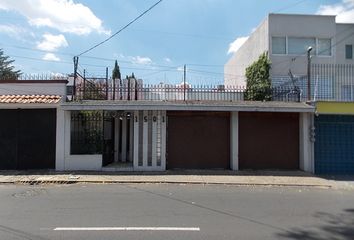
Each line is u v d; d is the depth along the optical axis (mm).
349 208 9664
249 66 29703
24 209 9195
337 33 30078
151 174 15781
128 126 19469
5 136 16797
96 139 17156
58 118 16672
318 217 8562
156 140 16906
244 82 33406
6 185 13484
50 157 16797
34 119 16797
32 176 15062
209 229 7418
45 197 10906
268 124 17547
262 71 27516
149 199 10680
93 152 17047
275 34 27859
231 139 17219
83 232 7121
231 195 11523
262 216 8617
